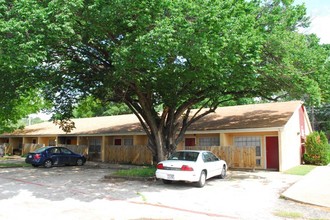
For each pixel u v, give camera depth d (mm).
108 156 26125
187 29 9742
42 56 9992
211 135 22875
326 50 16547
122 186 12523
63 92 18703
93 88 16688
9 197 10172
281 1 15430
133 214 7992
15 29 8984
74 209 8461
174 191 11453
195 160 12906
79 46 13086
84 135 28297
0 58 9453
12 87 14953
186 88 15289
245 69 12148
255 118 21750
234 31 10547
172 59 11805
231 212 8320
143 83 14586
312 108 45062
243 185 13062
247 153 19594
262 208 8828
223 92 17234
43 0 9992
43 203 9234
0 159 29094
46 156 21203
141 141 26078
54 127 35031
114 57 11062
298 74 13750
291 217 7848
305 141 23625
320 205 9016
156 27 9859
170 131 17031
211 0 10211
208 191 11523
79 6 9656
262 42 12195
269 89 16516
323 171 17844
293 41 13641
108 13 10109
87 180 14297
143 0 9961
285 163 19109
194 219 7574
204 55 10102
